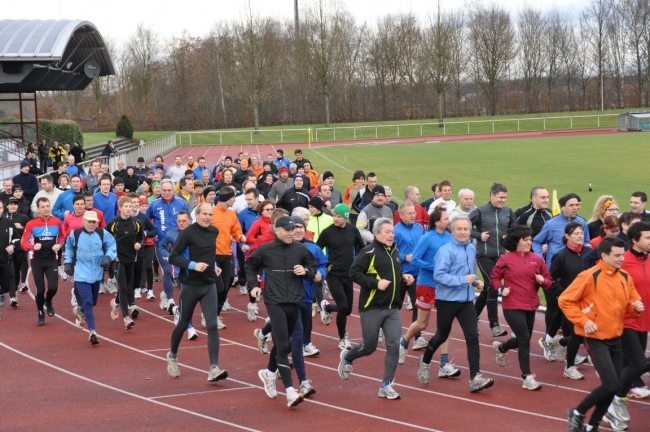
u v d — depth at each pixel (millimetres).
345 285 9359
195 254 8102
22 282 13445
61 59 29312
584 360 8773
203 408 7387
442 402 7445
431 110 84125
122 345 9969
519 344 7766
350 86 83688
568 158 35094
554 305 8680
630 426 6770
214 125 81250
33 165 25047
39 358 9383
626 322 6848
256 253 7449
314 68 72000
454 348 9586
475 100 86062
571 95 85750
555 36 87875
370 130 66438
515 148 42438
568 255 8367
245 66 68562
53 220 11258
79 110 77000
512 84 88750
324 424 6871
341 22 82000
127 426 6918
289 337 7535
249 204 11805
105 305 12484
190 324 10141
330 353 9445
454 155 40031
